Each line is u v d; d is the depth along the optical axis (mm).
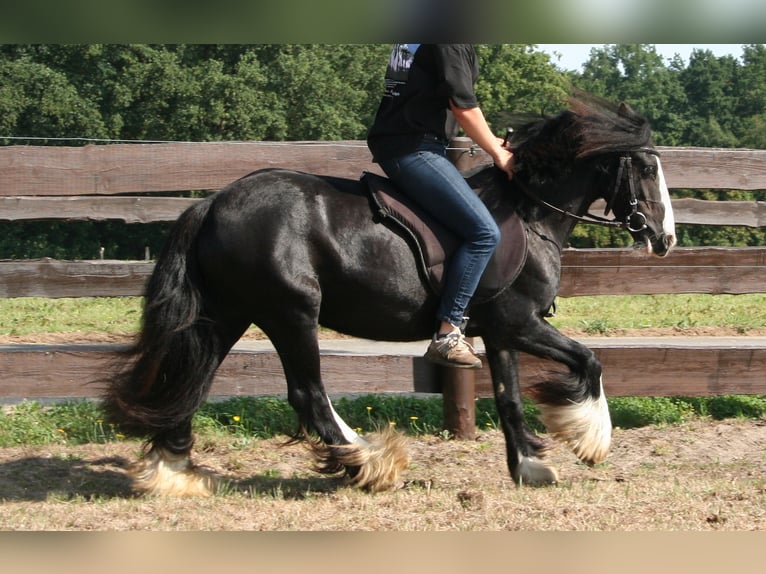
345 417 10203
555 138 7055
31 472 8047
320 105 52062
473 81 6973
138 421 6797
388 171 6902
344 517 6637
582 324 17219
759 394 10203
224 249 6648
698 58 89250
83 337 14266
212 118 48188
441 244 6836
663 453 9102
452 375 9492
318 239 6719
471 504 6941
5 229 45062
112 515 6668
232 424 9820
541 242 7141
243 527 6383
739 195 26438
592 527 6410
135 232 48094
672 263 14227
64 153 9094
